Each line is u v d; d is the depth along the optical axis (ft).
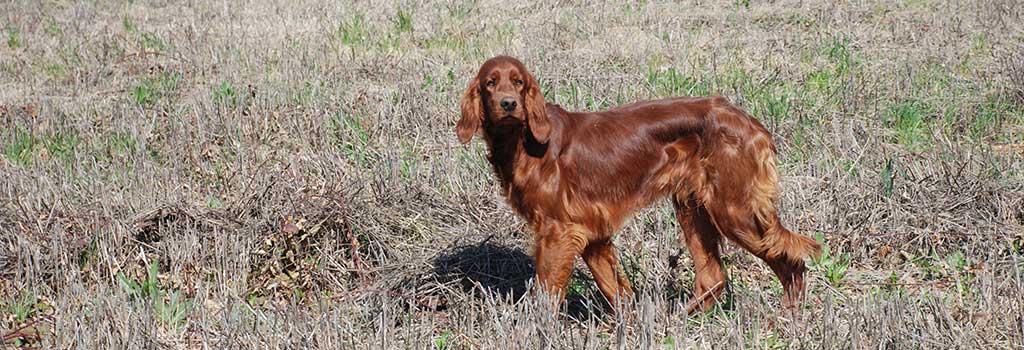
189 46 42.88
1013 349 17.29
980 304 19.10
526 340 17.65
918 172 25.93
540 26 43.86
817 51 37.99
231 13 50.01
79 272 21.38
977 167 26.27
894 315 18.13
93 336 18.71
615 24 43.88
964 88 32.76
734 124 18.85
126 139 31.07
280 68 39.04
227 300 20.44
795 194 24.79
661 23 42.91
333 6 50.29
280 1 52.26
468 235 23.15
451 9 47.57
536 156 18.63
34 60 43.11
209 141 30.48
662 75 35.47
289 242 22.61
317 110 32.42
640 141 19.16
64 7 54.19
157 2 54.34
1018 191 24.11
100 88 38.34
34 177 27.63
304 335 17.97
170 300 20.77
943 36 39.14
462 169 27.17
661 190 19.43
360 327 19.52
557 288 18.95
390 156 27.53
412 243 23.32
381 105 33.12
